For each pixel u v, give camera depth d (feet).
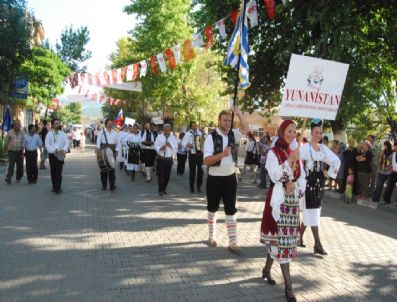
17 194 34.35
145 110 138.31
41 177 46.57
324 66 15.64
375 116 69.31
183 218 27.40
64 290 15.10
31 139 40.63
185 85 101.81
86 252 19.53
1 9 49.08
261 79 52.34
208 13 47.50
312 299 15.05
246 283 16.30
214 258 19.22
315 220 20.49
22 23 50.37
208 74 113.09
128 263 18.19
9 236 21.76
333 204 37.47
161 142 36.45
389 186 37.06
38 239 21.42
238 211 30.91
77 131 109.29
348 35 36.42
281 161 15.05
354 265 19.07
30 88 78.18
